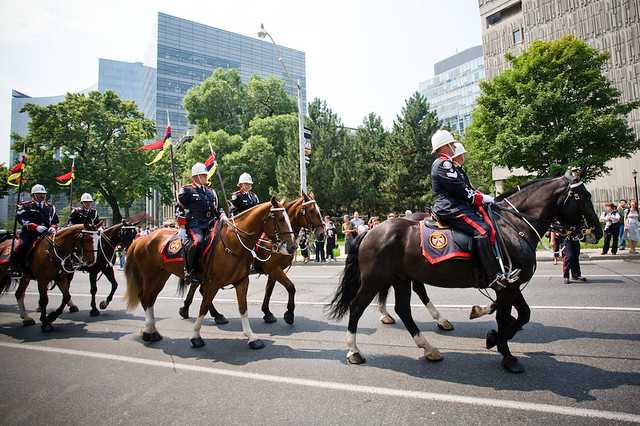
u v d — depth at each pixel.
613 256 13.34
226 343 6.01
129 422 3.60
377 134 41.72
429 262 4.64
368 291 5.00
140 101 121.56
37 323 7.92
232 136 36.84
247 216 5.96
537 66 24.86
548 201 4.93
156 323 7.50
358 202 33.31
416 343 4.90
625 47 35.94
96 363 5.29
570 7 39.25
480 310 5.45
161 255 6.43
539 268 11.99
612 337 5.17
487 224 4.50
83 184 35.38
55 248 7.21
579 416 3.27
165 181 41.47
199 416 3.64
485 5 48.06
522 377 4.12
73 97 36.19
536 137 23.12
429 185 33.44
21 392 4.39
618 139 23.27
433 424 3.26
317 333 6.30
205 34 108.62
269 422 3.45
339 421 3.40
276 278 6.99
